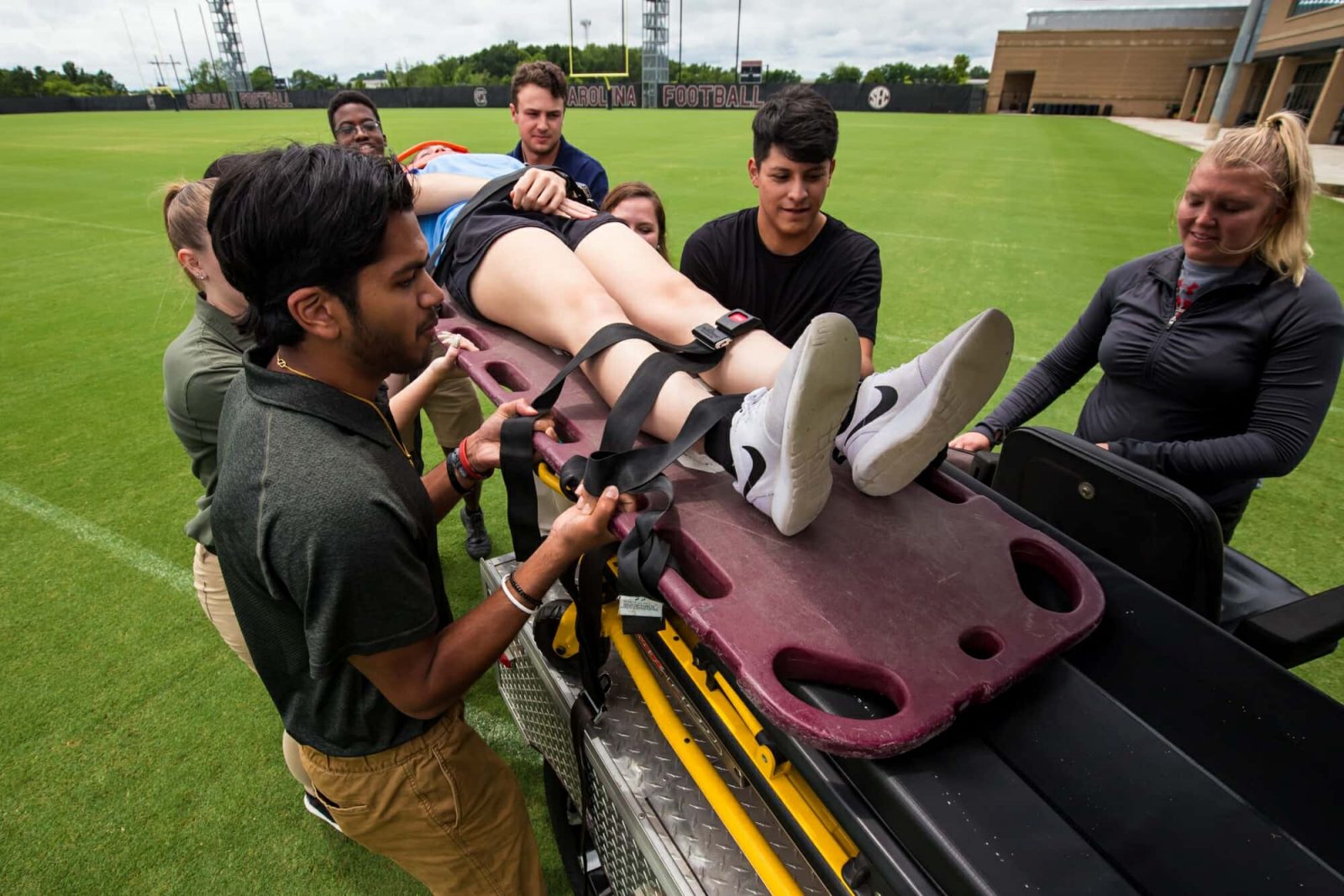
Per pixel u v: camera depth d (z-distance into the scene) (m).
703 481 1.21
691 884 1.22
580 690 1.60
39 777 2.02
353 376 1.04
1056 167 14.97
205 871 1.80
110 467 3.57
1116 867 0.75
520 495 1.31
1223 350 1.79
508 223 1.69
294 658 1.10
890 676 0.87
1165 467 1.84
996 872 0.74
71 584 2.76
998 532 1.12
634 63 80.50
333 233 0.86
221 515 0.99
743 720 1.07
